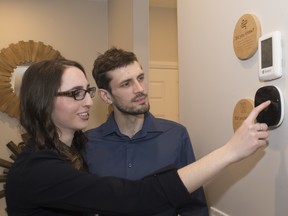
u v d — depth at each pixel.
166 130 1.23
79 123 0.86
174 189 0.71
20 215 0.79
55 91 0.81
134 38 2.30
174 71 3.47
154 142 1.21
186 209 1.15
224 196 1.10
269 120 0.80
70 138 0.92
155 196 0.71
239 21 0.93
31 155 0.78
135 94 1.15
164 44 3.46
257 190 0.91
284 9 0.77
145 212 0.73
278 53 0.77
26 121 0.84
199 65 1.22
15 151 2.71
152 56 3.43
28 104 0.83
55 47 2.95
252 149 0.70
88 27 3.04
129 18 2.39
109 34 3.04
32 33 2.90
